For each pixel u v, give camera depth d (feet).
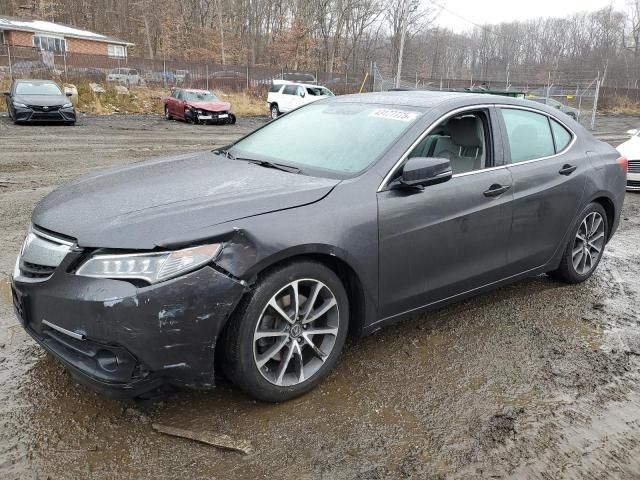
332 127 12.09
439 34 217.97
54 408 8.86
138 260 7.77
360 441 8.36
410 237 10.21
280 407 9.14
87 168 31.73
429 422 8.89
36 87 58.29
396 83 109.09
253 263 8.23
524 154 12.87
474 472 7.79
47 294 8.11
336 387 9.78
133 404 9.04
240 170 10.94
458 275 11.39
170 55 203.62
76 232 8.21
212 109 70.08
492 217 11.66
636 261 18.15
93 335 7.76
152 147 43.04
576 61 221.66
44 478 7.35
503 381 10.19
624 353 11.46
